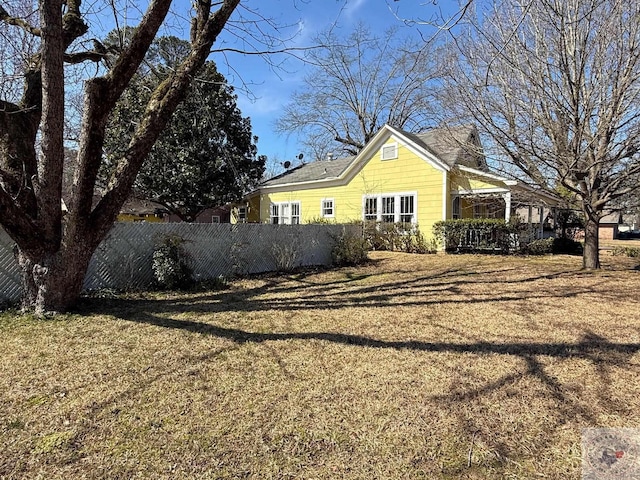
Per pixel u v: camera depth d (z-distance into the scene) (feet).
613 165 27.02
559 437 8.00
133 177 17.88
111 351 12.79
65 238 16.66
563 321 16.51
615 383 10.44
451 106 29.58
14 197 15.99
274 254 32.76
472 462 7.23
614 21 23.88
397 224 49.21
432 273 30.48
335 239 37.68
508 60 25.63
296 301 20.67
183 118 48.32
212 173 51.49
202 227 27.66
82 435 7.98
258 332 14.96
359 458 7.33
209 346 13.33
